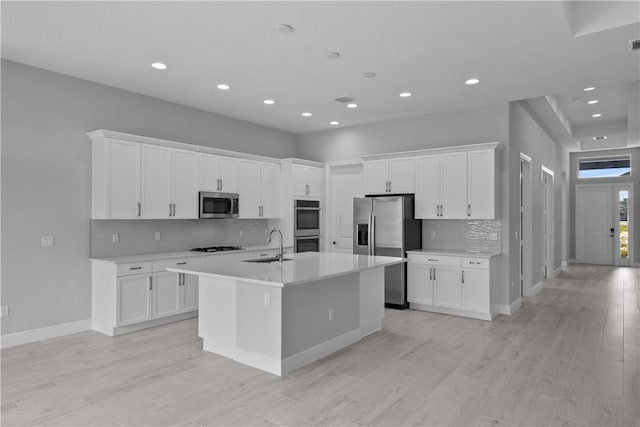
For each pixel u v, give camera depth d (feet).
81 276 14.97
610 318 17.26
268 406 9.18
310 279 10.49
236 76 14.66
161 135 17.65
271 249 20.31
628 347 13.38
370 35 11.28
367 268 12.57
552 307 19.39
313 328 12.15
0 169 13.12
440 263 18.01
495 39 11.53
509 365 11.75
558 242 30.86
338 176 23.77
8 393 9.79
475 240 18.75
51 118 14.24
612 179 35.19
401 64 13.44
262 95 16.98
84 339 14.02
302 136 24.98
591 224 36.32
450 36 11.34
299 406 9.18
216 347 12.60
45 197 14.10
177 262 16.16
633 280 27.32
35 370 11.23
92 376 10.82
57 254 14.37
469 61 13.19
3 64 13.15
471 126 18.76
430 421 8.55
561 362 12.00
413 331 15.28
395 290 19.04
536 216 23.57
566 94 21.22
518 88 15.94
